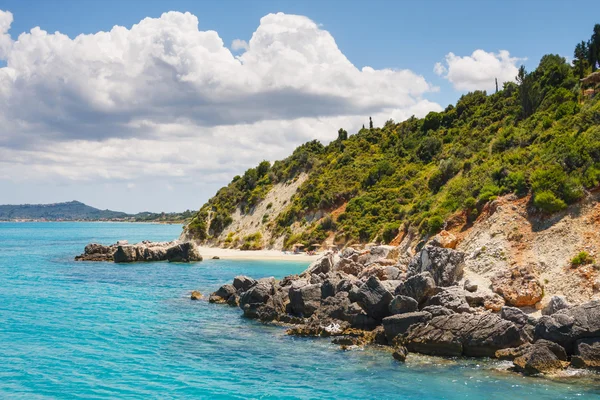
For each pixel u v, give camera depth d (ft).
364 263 186.60
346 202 349.82
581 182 153.99
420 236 204.03
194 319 144.56
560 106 234.17
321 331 125.70
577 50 318.45
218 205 456.04
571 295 123.34
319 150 478.18
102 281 218.79
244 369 101.19
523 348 101.81
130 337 124.57
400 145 396.57
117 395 87.40
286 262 296.30
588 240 137.08
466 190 206.69
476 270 146.41
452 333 106.93
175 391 89.56
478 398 85.30
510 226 156.46
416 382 92.84
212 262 298.56
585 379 91.61
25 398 85.56
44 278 227.20
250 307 147.64
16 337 122.31
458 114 395.55
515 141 238.89
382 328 120.57
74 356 108.27
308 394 88.38
